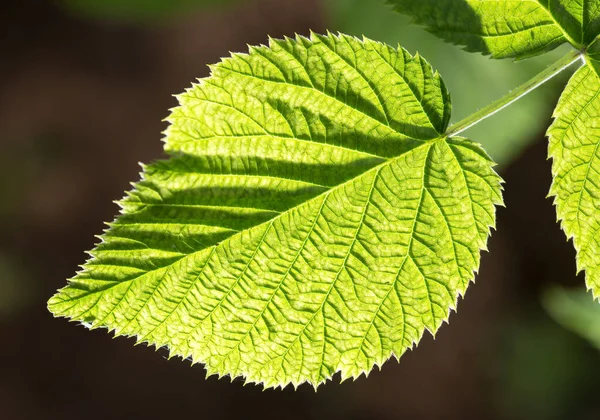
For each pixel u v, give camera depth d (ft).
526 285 4.01
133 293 1.59
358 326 1.62
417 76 1.59
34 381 4.74
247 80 1.58
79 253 4.58
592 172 1.61
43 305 4.70
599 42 1.59
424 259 1.61
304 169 1.59
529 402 3.82
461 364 4.19
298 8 4.08
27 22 4.56
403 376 4.49
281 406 4.74
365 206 1.60
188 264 1.59
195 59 4.33
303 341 1.61
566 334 3.76
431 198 1.60
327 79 1.59
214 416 4.76
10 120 4.56
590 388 3.63
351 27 2.01
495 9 1.59
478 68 2.00
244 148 1.59
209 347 1.60
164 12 2.35
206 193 1.58
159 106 4.44
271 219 1.60
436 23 1.60
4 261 4.57
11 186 4.53
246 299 1.60
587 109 1.60
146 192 1.58
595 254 1.61
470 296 4.18
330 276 1.61
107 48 4.52
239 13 4.17
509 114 2.01
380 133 1.59
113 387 4.80
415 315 1.61
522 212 3.97
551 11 1.59
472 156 1.60
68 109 4.55
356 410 4.61
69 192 4.58
